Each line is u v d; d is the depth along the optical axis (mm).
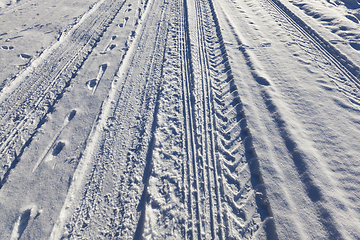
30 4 8242
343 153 3092
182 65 5027
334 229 2326
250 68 4863
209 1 8305
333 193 2631
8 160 3195
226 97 4195
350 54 4895
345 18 6012
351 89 4180
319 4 7230
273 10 7324
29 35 6145
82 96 4258
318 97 4008
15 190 2805
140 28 6570
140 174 3000
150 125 3676
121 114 3918
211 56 5348
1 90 4320
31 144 3383
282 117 3639
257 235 2400
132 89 4445
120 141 3447
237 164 3092
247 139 3381
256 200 2701
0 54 5324
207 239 2408
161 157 3178
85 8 7895
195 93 4246
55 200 2705
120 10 7711
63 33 6270
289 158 3090
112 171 3045
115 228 2496
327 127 3473
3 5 8070
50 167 3068
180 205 2676
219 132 3545
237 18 7000
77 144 3369
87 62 5176
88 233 2463
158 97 4188
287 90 4230
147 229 2434
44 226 2475
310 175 2811
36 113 3941
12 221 2516
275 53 5250
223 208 2641
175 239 2400
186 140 3426
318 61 4891
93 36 6227
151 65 5066
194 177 2959
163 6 7898
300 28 6168
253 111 3828
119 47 5703
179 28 6473
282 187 2742
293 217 2463
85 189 2848
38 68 5008
